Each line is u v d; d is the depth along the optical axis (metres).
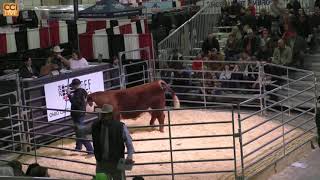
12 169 10.31
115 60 20.81
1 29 25.97
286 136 16.50
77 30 22.78
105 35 21.67
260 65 18.92
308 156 15.79
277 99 19.95
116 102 16.69
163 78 21.28
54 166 14.62
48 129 16.78
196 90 21.44
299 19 23.44
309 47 23.27
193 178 13.20
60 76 17.16
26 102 16.03
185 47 24.86
